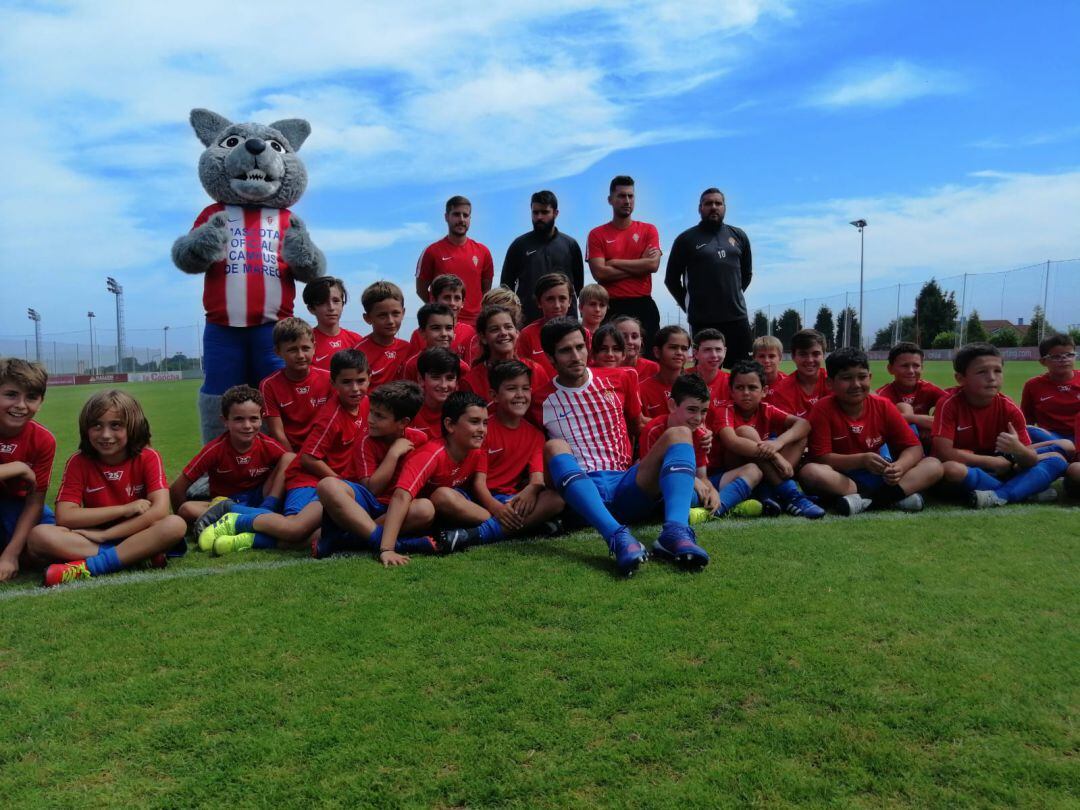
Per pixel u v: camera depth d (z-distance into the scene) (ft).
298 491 14.51
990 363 15.72
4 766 5.99
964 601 9.00
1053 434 18.25
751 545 11.82
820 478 15.03
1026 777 5.49
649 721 6.34
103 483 12.35
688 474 11.60
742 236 24.77
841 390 15.25
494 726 6.34
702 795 5.32
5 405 11.97
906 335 116.57
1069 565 10.54
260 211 20.77
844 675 7.06
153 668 7.68
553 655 7.68
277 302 20.59
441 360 14.83
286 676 7.40
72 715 6.75
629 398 15.47
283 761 5.93
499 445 13.99
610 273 23.88
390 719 6.50
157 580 10.99
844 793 5.34
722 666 7.29
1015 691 6.73
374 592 9.95
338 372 14.84
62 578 11.05
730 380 16.53
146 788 5.64
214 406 20.12
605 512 11.62
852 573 10.18
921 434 18.45
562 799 5.34
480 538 12.57
